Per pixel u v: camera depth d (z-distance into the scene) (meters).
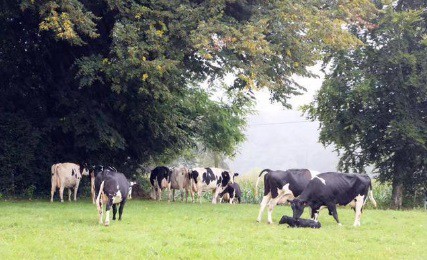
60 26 21.58
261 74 22.41
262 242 13.20
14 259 10.61
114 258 10.88
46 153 27.33
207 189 27.91
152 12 22.91
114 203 16.16
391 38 32.91
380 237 14.62
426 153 34.06
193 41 21.83
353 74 33.28
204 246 12.54
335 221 18.39
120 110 27.02
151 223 16.19
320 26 23.23
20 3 22.28
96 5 25.11
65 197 27.41
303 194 16.72
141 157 31.22
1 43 26.72
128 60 22.02
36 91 28.06
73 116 26.11
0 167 25.64
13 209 19.80
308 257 11.37
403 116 33.09
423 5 35.47
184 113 36.53
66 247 11.91
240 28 22.84
